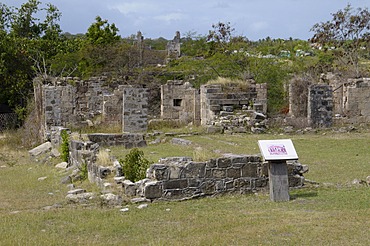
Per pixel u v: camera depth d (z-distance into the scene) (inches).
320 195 455.5
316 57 2220.7
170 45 2544.3
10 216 426.3
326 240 311.9
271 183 442.9
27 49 1776.6
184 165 459.8
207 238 327.0
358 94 1182.3
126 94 1110.4
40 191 572.7
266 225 351.6
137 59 1927.9
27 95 1599.4
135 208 432.8
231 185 472.1
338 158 684.1
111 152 780.0
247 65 1614.2
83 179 618.2
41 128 1128.2
